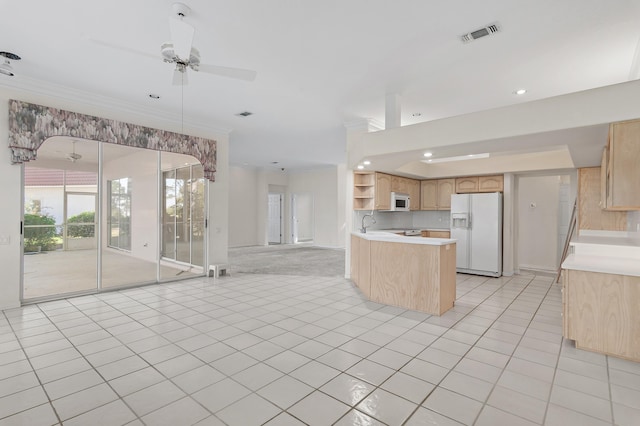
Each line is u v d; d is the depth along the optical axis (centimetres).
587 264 295
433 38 309
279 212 1273
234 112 541
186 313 388
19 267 410
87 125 450
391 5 260
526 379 237
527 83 409
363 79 403
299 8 264
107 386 226
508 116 335
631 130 276
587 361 266
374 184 623
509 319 371
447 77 394
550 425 186
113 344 297
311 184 1192
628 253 361
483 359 269
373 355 276
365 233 518
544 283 571
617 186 281
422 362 263
